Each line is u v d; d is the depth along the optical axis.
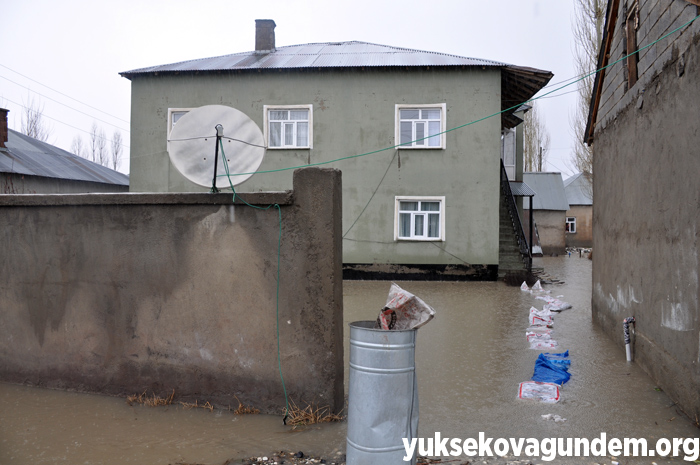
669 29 5.13
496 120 15.54
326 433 4.14
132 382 4.88
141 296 4.84
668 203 5.11
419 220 16.00
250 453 3.81
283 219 4.46
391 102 15.85
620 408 4.79
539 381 5.59
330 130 16.03
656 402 4.94
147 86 16.50
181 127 5.12
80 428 4.24
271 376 4.51
